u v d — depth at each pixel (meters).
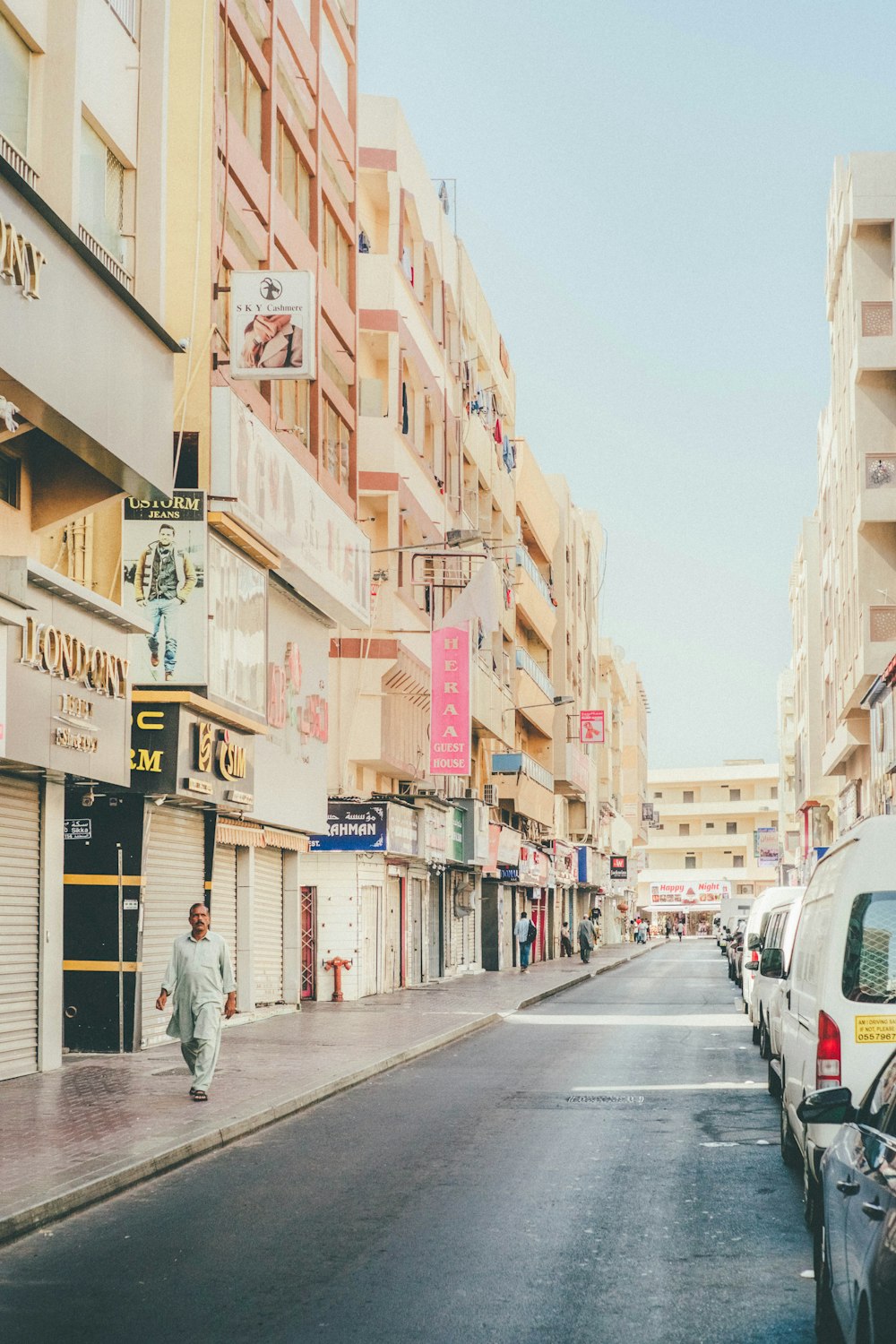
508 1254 8.60
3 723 14.62
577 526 75.69
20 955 16.89
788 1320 7.16
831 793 65.06
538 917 65.75
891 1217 4.88
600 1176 11.22
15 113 15.48
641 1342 6.77
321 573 26.86
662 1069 19.12
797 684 77.06
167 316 21.45
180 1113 13.73
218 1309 7.38
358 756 31.50
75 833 19.73
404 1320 7.16
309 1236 9.08
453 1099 15.91
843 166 45.38
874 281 42.59
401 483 33.44
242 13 23.97
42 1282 7.98
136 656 20.27
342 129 30.86
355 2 31.95
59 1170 10.68
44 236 14.27
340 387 30.67
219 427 21.39
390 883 35.94
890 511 41.19
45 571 15.59
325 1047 20.44
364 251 34.34
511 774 52.84
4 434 14.88
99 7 17.72
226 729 22.28
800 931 11.45
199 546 20.53
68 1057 18.94
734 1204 10.09
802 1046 9.95
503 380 55.03
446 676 36.84
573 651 71.81
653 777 144.12
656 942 111.75
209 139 21.80
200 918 14.95
